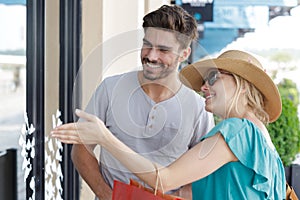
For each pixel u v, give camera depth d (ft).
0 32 6.29
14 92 6.62
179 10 5.51
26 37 6.97
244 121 5.89
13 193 6.32
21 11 6.83
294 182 13.24
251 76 6.09
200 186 5.93
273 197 6.04
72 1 8.69
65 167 8.55
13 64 6.62
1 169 5.98
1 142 6.25
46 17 7.86
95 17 9.51
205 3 16.51
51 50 8.06
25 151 6.70
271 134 13.21
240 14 18.22
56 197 8.10
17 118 6.61
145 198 5.14
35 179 7.17
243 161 5.71
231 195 5.74
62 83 8.34
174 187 5.39
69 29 8.66
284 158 13.29
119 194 5.31
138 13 10.28
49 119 7.97
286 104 13.38
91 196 9.29
